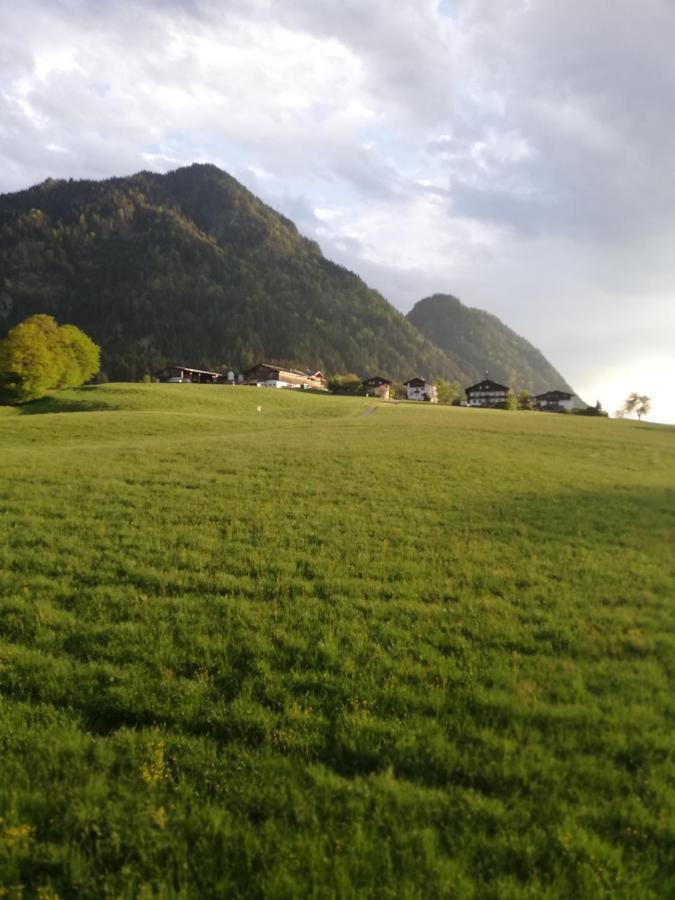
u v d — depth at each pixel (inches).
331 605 426.6
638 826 218.5
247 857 200.8
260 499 779.4
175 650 348.5
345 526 657.0
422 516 721.6
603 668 341.4
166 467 999.0
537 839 210.2
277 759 251.3
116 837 207.3
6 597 419.5
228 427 2042.3
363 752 258.4
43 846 204.1
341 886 189.0
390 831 214.2
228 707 290.7
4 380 3132.4
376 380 6909.5
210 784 237.1
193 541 572.7
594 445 1626.5
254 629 381.1
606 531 678.5
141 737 264.8
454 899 185.6
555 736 272.2
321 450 1250.0
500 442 1572.3
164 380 7485.2
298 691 309.6
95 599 421.1
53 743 259.3
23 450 1249.4
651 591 481.1
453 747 261.1
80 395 3203.7
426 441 1510.8
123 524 626.8
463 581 491.8
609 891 190.4
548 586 486.9
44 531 591.2
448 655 356.8
